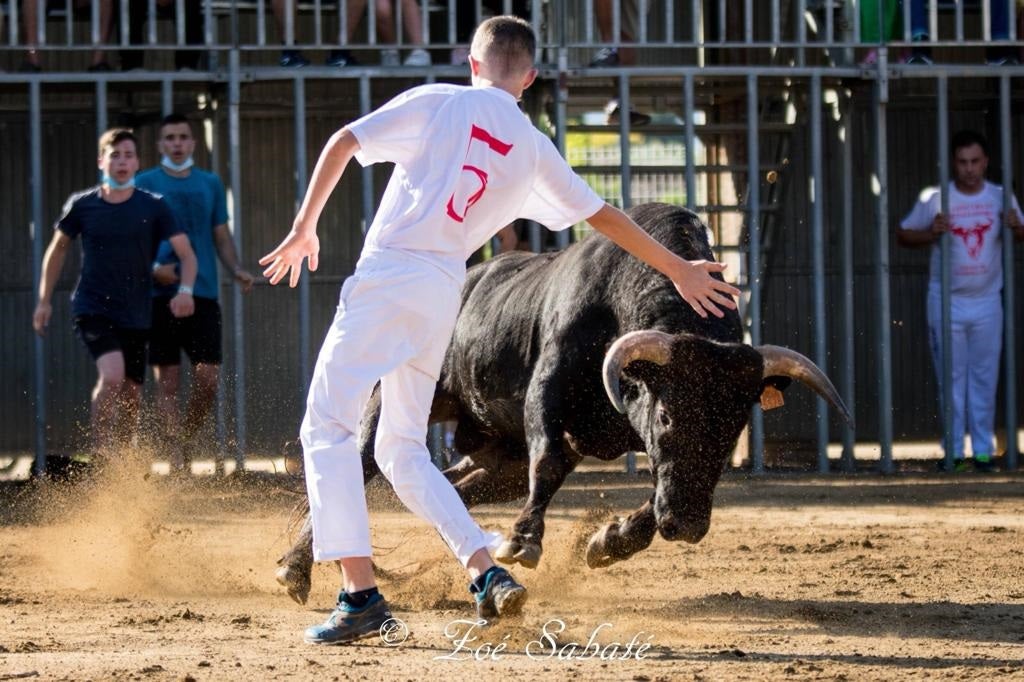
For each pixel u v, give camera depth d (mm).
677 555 17938
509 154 11812
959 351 28297
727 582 16000
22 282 31734
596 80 28812
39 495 23969
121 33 26672
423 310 11539
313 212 11617
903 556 17766
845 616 13797
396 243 11562
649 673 10750
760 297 30109
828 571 16703
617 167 28312
